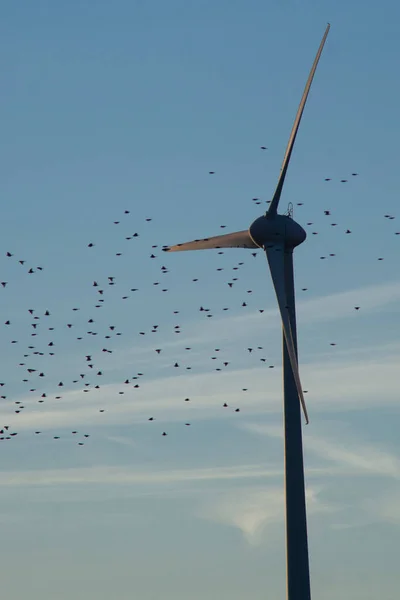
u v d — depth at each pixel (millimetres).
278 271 73562
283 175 74438
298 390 70625
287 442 72125
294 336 73875
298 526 70688
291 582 70000
